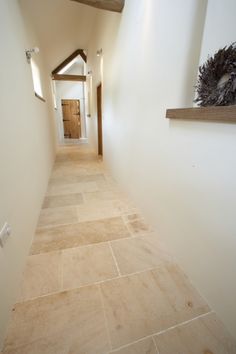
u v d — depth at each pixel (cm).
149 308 109
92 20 382
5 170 113
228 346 93
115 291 119
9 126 127
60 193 261
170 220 150
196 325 102
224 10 94
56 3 268
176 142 133
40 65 319
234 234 92
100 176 333
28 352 88
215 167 100
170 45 132
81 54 564
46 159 300
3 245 102
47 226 183
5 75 128
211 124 99
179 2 119
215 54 96
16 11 167
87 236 169
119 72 243
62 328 98
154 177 172
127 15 202
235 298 94
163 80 145
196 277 123
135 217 202
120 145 267
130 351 91
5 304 99
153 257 147
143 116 184
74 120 841
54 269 134
